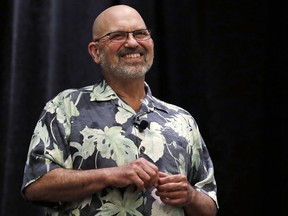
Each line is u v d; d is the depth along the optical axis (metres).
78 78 7.60
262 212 7.94
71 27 7.64
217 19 8.06
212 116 7.92
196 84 7.95
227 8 8.09
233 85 8.01
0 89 7.22
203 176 5.84
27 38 7.43
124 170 5.00
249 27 8.09
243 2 8.12
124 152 5.28
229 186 7.89
